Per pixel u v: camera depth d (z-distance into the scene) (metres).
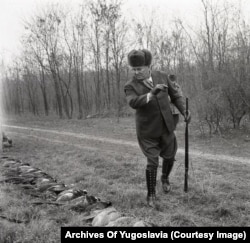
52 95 46.62
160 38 23.84
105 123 21.83
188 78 14.63
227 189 5.16
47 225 3.57
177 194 4.92
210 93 12.64
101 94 35.91
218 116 12.74
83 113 34.91
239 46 12.96
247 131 12.59
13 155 9.64
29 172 6.25
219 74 12.72
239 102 12.65
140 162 7.68
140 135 4.54
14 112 51.09
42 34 33.69
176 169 6.73
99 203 4.30
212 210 4.19
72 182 6.05
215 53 13.64
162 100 4.45
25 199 4.53
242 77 12.50
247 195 4.79
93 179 6.05
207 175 6.15
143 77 4.36
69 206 4.22
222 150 9.91
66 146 11.53
